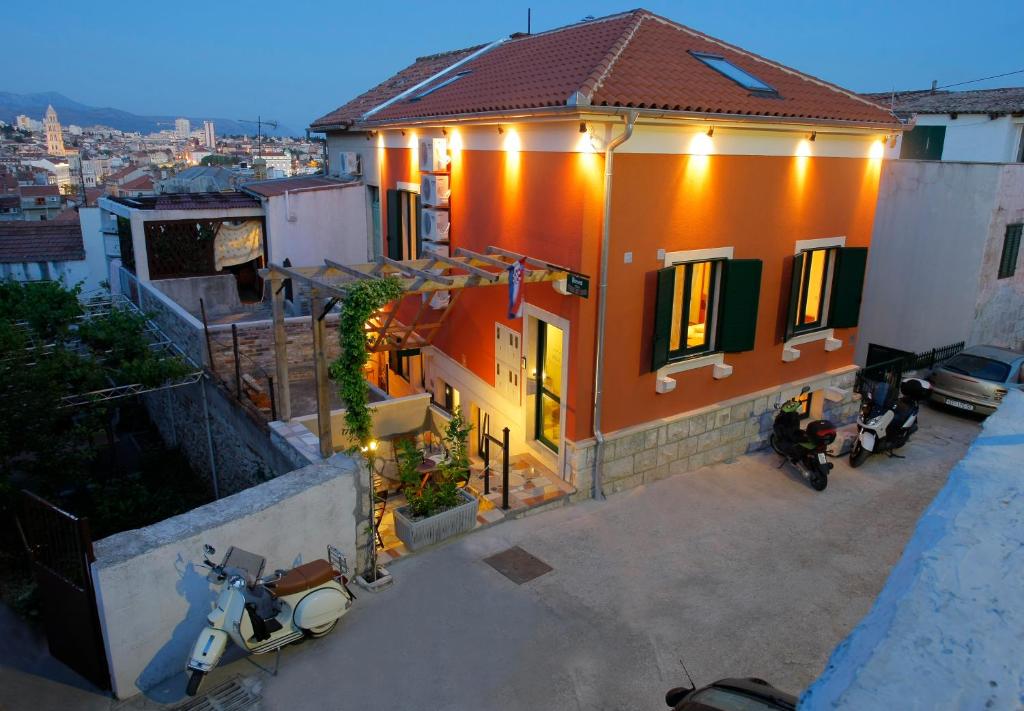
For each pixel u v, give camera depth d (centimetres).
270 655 636
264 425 993
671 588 750
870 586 763
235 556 616
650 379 960
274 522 662
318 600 632
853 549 841
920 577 188
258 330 1340
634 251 885
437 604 709
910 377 1390
